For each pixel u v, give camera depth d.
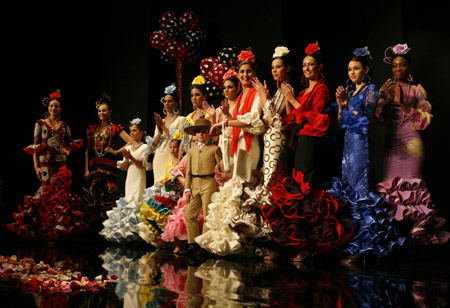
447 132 5.31
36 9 8.08
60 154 6.58
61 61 8.10
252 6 6.07
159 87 7.42
